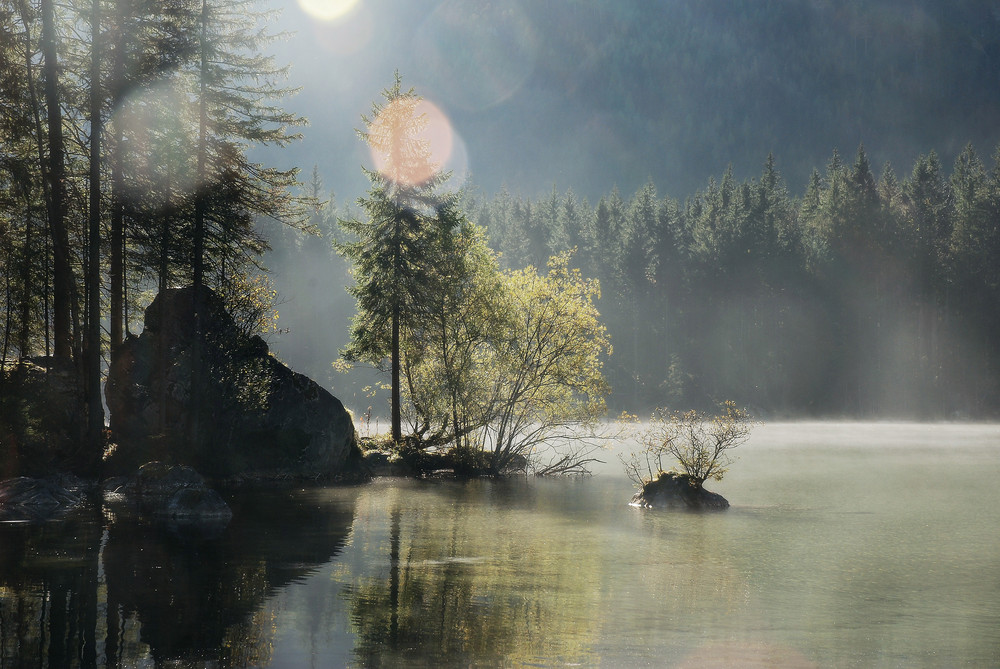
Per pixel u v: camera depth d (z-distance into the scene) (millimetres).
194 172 33031
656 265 106438
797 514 23859
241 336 33938
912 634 11867
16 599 12969
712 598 13867
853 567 16406
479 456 38219
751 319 104688
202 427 32625
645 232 109125
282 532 20000
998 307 103438
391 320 40750
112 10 30703
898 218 112938
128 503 24359
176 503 22953
